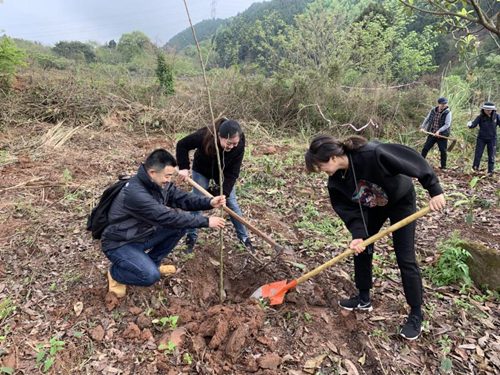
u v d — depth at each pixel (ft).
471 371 8.28
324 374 8.21
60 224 14.32
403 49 52.70
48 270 11.41
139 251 9.63
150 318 9.46
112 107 34.30
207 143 10.80
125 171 21.65
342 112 35.29
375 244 13.51
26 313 9.64
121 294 10.06
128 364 8.26
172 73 42.42
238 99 36.40
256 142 30.30
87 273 11.19
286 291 10.58
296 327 9.49
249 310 9.64
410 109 36.24
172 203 10.34
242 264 12.25
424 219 15.97
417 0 9.92
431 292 10.80
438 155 28.73
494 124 23.07
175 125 33.40
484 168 25.34
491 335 9.23
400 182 8.27
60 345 8.63
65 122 31.53
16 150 24.40
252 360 8.38
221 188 9.92
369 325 9.58
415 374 8.23
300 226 15.11
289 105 35.53
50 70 43.57
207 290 11.00
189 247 12.30
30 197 17.10
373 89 37.35
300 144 30.71
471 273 11.21
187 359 8.32
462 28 9.59
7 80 32.86
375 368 8.38
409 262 8.71
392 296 10.65
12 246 12.68
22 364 8.17
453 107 33.73
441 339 9.06
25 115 31.01
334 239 13.97
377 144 8.08
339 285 11.22
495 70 41.86
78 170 21.22
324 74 37.55
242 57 50.65
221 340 8.74
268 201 17.67
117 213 9.28
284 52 44.68
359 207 9.11
